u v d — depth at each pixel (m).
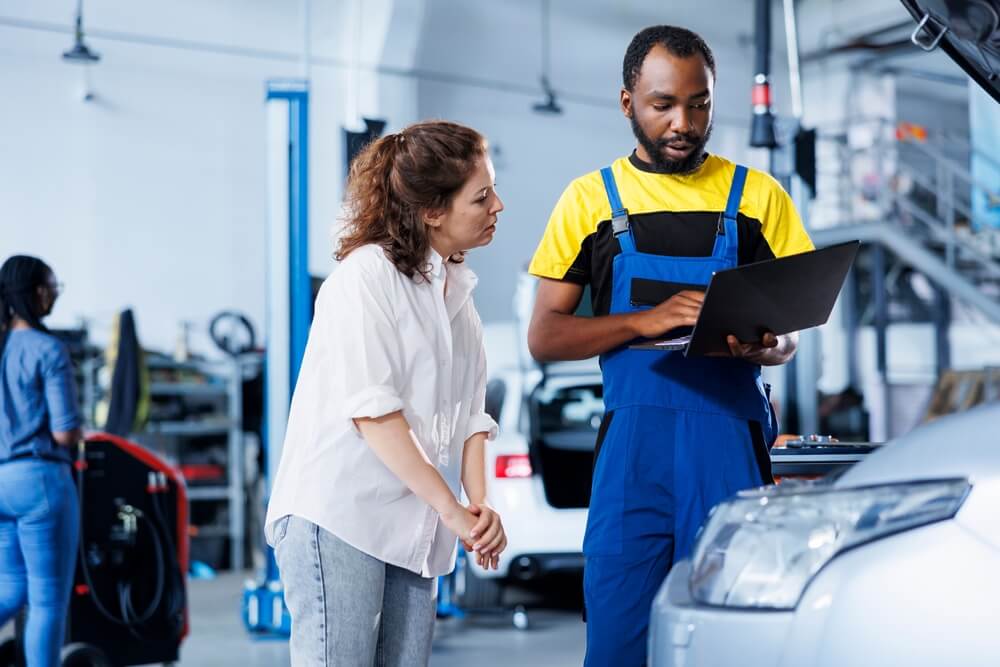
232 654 5.17
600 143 11.56
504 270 11.05
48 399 3.59
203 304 9.66
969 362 11.98
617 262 2.09
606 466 2.07
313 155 10.23
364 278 1.81
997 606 1.24
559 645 5.22
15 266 3.62
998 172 10.02
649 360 2.06
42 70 9.27
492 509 1.83
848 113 12.52
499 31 11.04
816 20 12.52
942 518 1.30
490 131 11.06
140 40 9.58
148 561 4.30
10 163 9.16
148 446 8.83
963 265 10.44
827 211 12.16
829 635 1.32
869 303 12.21
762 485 2.05
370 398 1.75
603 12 11.52
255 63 9.96
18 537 3.62
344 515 1.81
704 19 12.02
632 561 2.03
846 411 9.38
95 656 4.16
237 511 8.63
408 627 1.93
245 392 8.83
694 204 2.09
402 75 10.48
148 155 9.58
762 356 2.07
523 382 5.93
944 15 1.93
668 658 1.49
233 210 9.80
